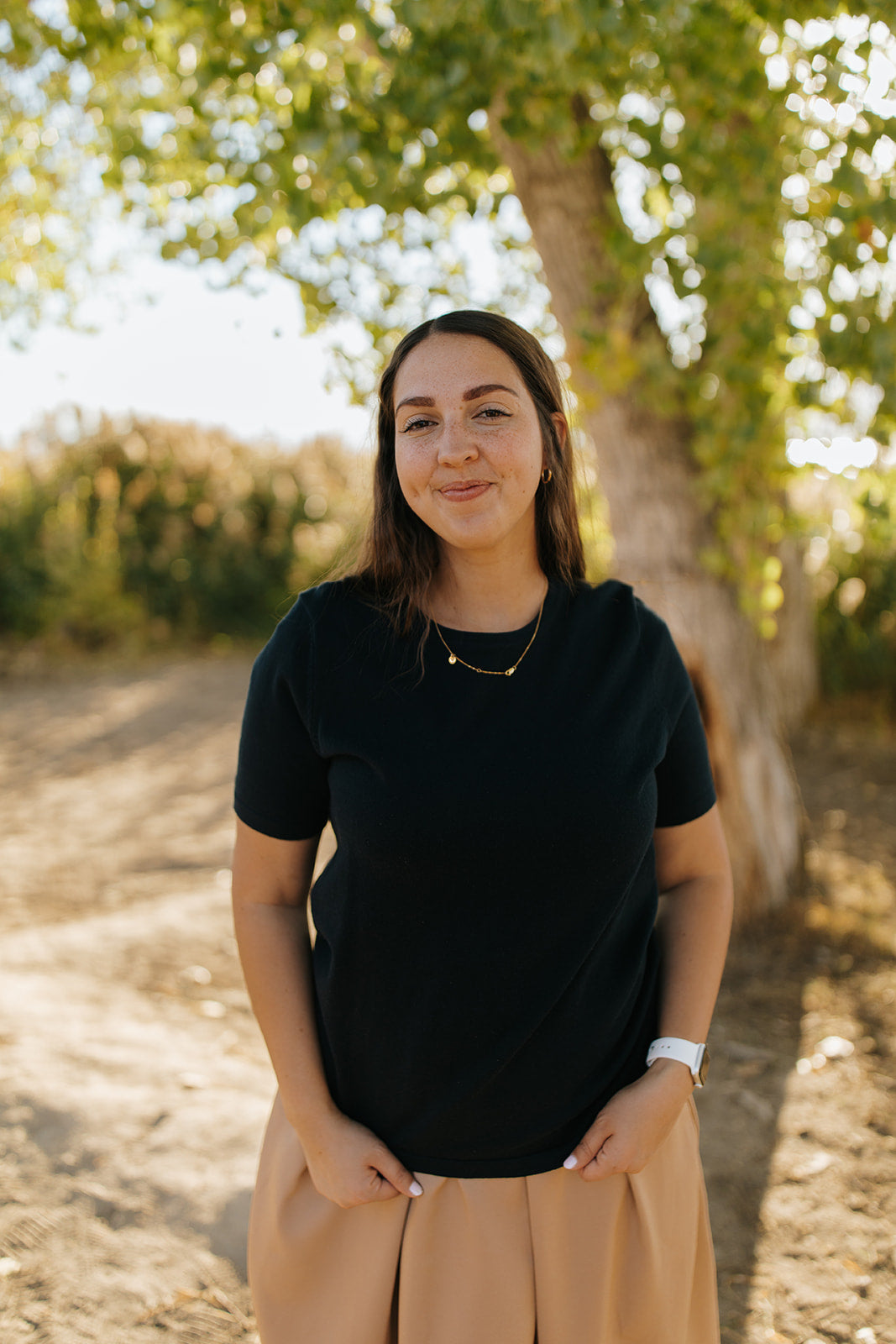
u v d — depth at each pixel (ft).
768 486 12.21
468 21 8.55
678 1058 4.58
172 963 13.00
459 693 4.27
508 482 4.31
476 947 4.09
